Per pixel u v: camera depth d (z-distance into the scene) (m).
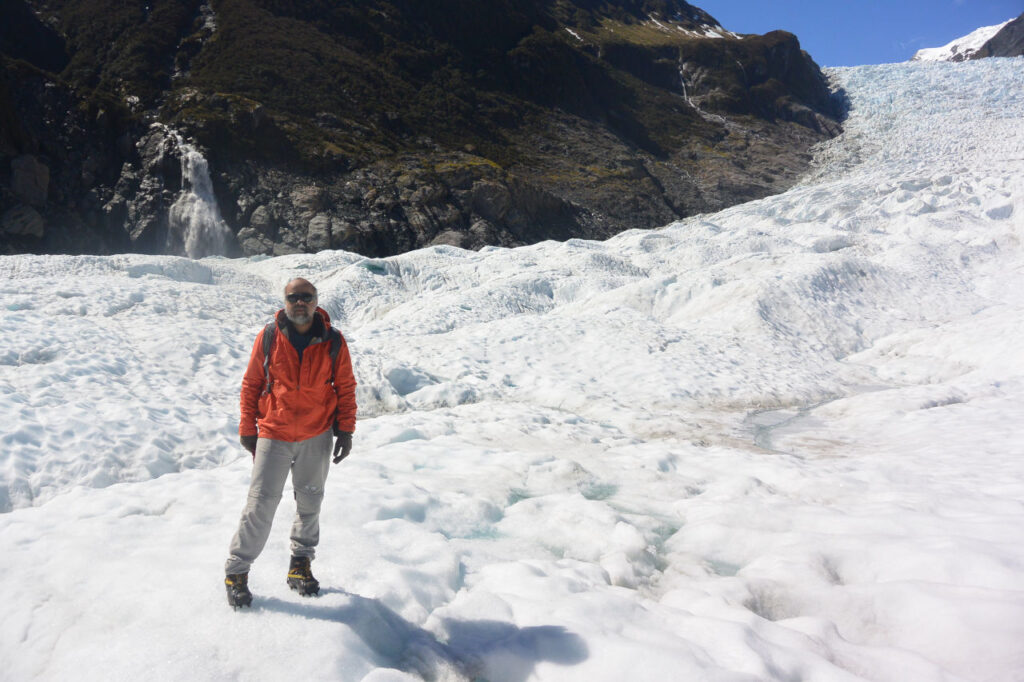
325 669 2.59
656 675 2.65
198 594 3.06
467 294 20.36
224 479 5.22
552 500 5.23
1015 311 14.53
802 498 5.66
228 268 23.64
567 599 3.35
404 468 6.05
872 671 2.82
